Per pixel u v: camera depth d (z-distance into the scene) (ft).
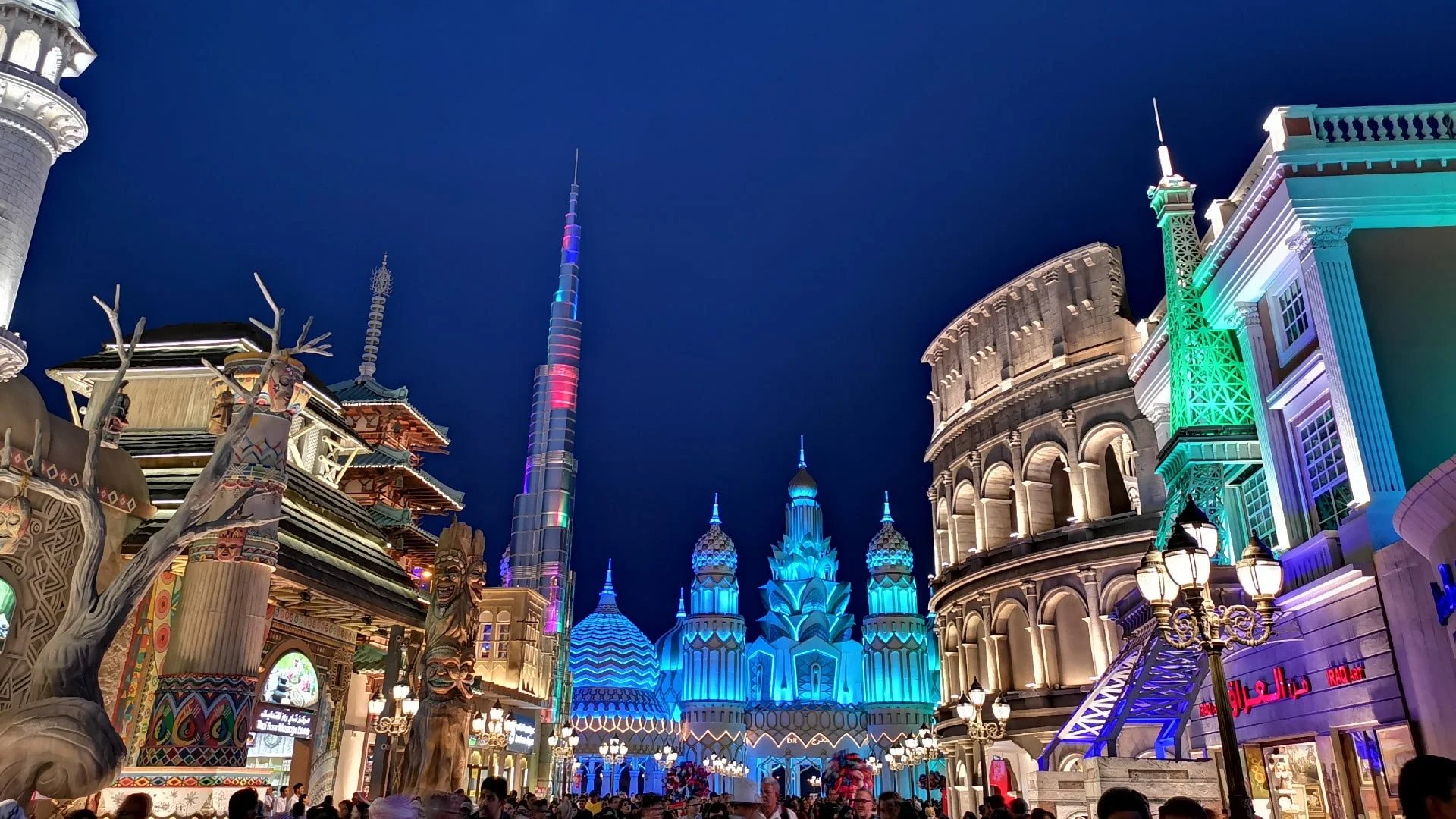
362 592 101.71
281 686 102.27
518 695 184.75
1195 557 39.63
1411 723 58.49
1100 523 145.89
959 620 176.96
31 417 75.46
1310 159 75.72
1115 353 149.28
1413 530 52.37
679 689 350.02
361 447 133.18
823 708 310.86
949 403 192.75
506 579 260.83
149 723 79.77
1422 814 16.20
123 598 44.96
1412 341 70.33
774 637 355.56
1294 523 78.84
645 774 317.63
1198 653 81.10
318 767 108.68
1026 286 169.99
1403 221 73.72
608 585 372.38
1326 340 71.67
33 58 90.58
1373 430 67.62
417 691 96.32
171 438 99.86
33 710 40.63
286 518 95.50
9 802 30.86
